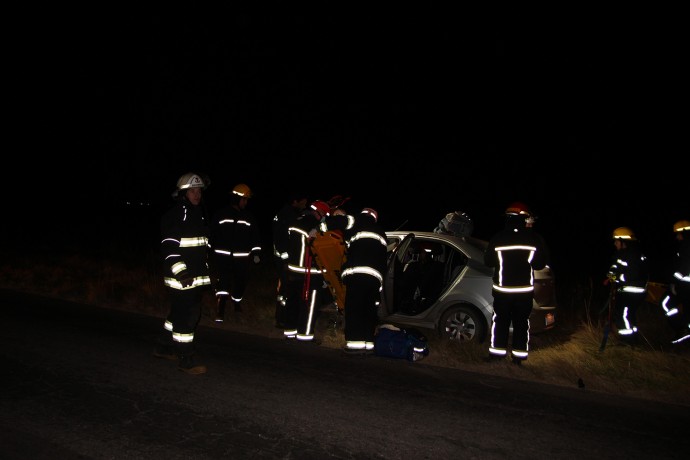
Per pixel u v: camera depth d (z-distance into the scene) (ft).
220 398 16.14
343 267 22.30
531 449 13.74
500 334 21.25
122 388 16.62
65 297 31.91
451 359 21.63
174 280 17.80
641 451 13.94
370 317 21.65
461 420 15.37
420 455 13.06
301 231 23.66
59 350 20.35
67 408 14.93
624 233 24.50
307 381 18.13
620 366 21.35
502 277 21.11
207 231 18.67
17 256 45.62
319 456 12.75
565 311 31.14
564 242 74.84
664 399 18.51
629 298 24.21
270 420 14.67
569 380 19.95
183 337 18.10
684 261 24.38
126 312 28.50
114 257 50.01
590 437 14.66
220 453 12.67
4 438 13.05
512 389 18.49
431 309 24.20
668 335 26.96
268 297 33.55
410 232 25.70
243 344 22.97
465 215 28.68
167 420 14.39
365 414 15.43
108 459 12.20
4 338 21.72
